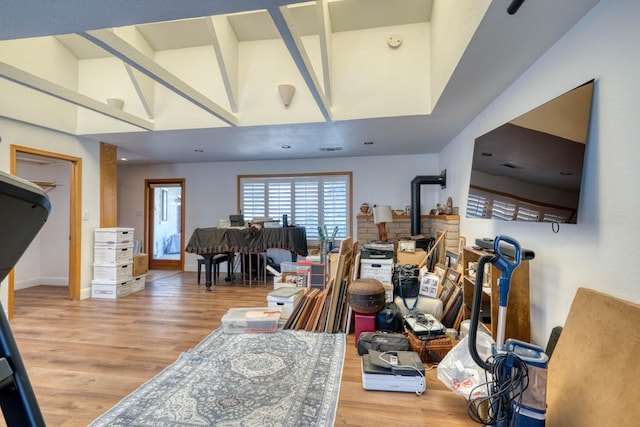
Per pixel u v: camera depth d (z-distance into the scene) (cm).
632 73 125
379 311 276
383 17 310
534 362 135
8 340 72
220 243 472
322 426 168
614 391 116
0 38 173
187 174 638
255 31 340
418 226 497
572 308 150
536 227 197
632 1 125
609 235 137
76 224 419
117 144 458
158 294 454
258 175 614
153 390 202
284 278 402
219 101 357
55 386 209
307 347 267
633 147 125
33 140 356
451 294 301
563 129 158
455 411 183
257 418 175
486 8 150
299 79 342
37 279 518
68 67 382
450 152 439
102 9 146
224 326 299
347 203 581
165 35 350
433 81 291
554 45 179
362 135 403
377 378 203
